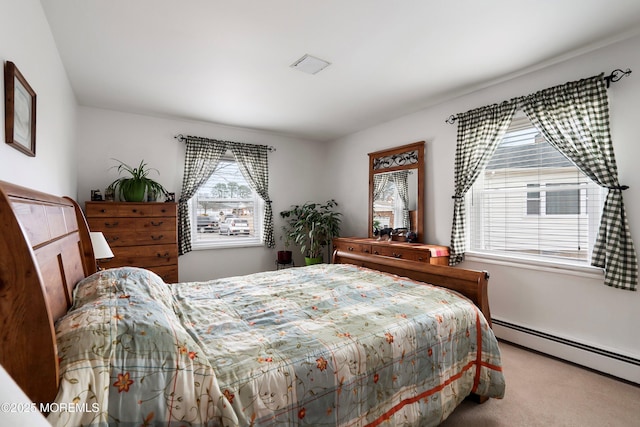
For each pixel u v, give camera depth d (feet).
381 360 4.49
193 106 11.58
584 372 7.52
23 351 2.29
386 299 6.24
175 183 13.16
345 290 6.93
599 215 7.81
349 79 9.29
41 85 5.92
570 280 8.15
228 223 14.66
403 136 12.88
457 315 5.74
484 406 6.18
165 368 2.98
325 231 15.11
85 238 6.13
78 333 2.88
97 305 3.56
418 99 10.98
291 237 15.56
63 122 8.32
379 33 6.91
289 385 3.62
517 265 9.14
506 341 9.37
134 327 3.17
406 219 12.57
